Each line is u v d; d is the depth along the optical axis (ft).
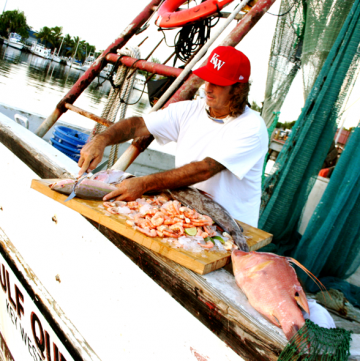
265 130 6.30
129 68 11.42
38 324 7.29
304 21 10.75
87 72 12.10
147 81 10.84
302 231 11.75
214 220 5.27
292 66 11.42
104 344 5.60
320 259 9.12
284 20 10.96
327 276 9.62
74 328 6.26
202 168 5.74
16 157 8.08
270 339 3.36
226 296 3.90
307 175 10.01
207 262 4.20
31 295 7.44
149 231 4.61
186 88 8.70
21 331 8.21
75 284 6.21
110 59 11.73
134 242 4.87
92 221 5.62
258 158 6.27
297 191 10.23
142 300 4.85
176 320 4.41
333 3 9.28
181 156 7.11
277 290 3.58
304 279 8.73
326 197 9.22
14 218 8.18
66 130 13.93
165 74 10.04
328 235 9.07
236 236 5.06
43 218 7.06
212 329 3.95
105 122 10.73
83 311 6.03
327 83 9.12
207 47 8.81
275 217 10.30
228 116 6.47
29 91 67.56
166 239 4.62
